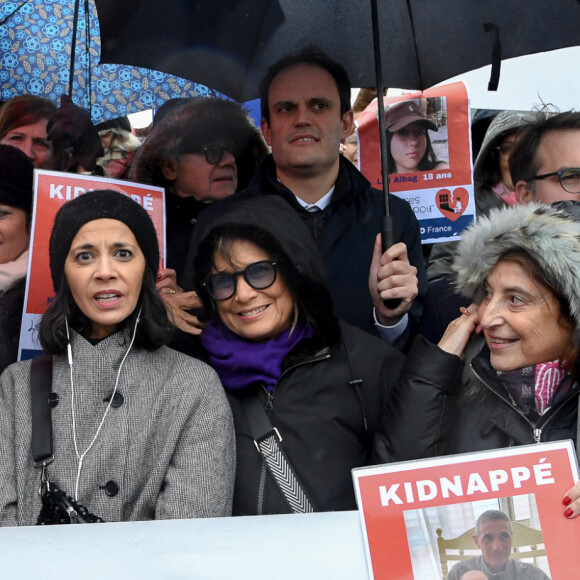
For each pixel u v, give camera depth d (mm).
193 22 3596
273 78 3662
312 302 2928
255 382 2902
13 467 2602
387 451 2717
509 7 3432
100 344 2756
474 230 2729
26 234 3588
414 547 2213
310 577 2252
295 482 2777
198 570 2248
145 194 3326
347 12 3621
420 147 3809
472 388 2719
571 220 2650
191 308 3109
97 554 2240
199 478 2605
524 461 2264
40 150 3895
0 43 4031
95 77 4082
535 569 2186
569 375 2598
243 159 3957
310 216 3641
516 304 2605
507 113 3918
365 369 2955
